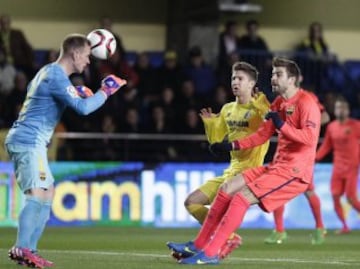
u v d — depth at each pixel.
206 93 64.25
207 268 30.08
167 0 70.94
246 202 30.45
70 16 69.62
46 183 29.67
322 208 58.53
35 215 29.48
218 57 68.00
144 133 60.47
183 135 61.00
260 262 33.25
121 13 70.44
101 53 32.09
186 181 57.25
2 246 40.59
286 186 30.69
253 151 33.78
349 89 70.00
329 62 69.75
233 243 31.92
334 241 47.81
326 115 41.59
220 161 60.16
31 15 69.06
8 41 63.53
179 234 50.44
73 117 60.22
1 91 61.44
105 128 60.03
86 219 56.34
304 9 73.00
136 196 56.81
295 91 31.44
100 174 56.56
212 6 66.19
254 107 34.03
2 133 57.19
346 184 54.31
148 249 39.56
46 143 30.02
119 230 53.12
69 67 30.12
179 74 64.44
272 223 57.62
